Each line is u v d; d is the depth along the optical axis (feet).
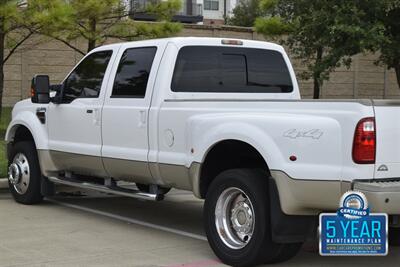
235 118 18.63
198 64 22.81
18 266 18.38
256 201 17.81
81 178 26.94
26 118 28.17
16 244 21.17
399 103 16.39
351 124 16.06
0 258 19.27
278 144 17.38
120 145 23.21
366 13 54.49
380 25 53.11
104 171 24.45
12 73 80.12
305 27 57.21
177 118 20.80
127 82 23.44
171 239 22.44
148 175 22.35
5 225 24.25
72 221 25.32
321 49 61.11
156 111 21.67
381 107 16.12
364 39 53.36
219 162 20.11
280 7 62.28
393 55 56.80
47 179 27.91
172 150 21.06
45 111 27.25
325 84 101.19
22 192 28.58
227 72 23.59
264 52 24.82
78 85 25.89
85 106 24.93
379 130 16.02
